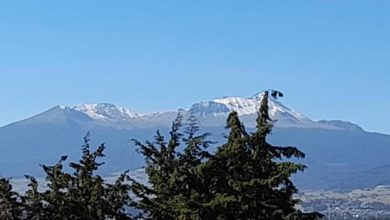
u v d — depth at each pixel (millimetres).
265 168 33750
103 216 37188
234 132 34188
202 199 33344
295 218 34094
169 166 35062
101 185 37562
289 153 34531
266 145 34125
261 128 34062
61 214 37125
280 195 33844
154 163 35500
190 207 32938
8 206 37000
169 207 34344
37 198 37469
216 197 32812
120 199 37312
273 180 33094
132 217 37438
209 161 33562
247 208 32938
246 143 33844
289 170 33406
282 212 33688
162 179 35031
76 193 37500
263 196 33312
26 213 37531
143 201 35562
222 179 33438
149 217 35812
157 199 35031
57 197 37344
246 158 33625
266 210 33406
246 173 33625
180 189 33844
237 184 33062
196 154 35156
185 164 35094
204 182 33594
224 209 32594
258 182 33031
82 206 37094
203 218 32844
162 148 35656
